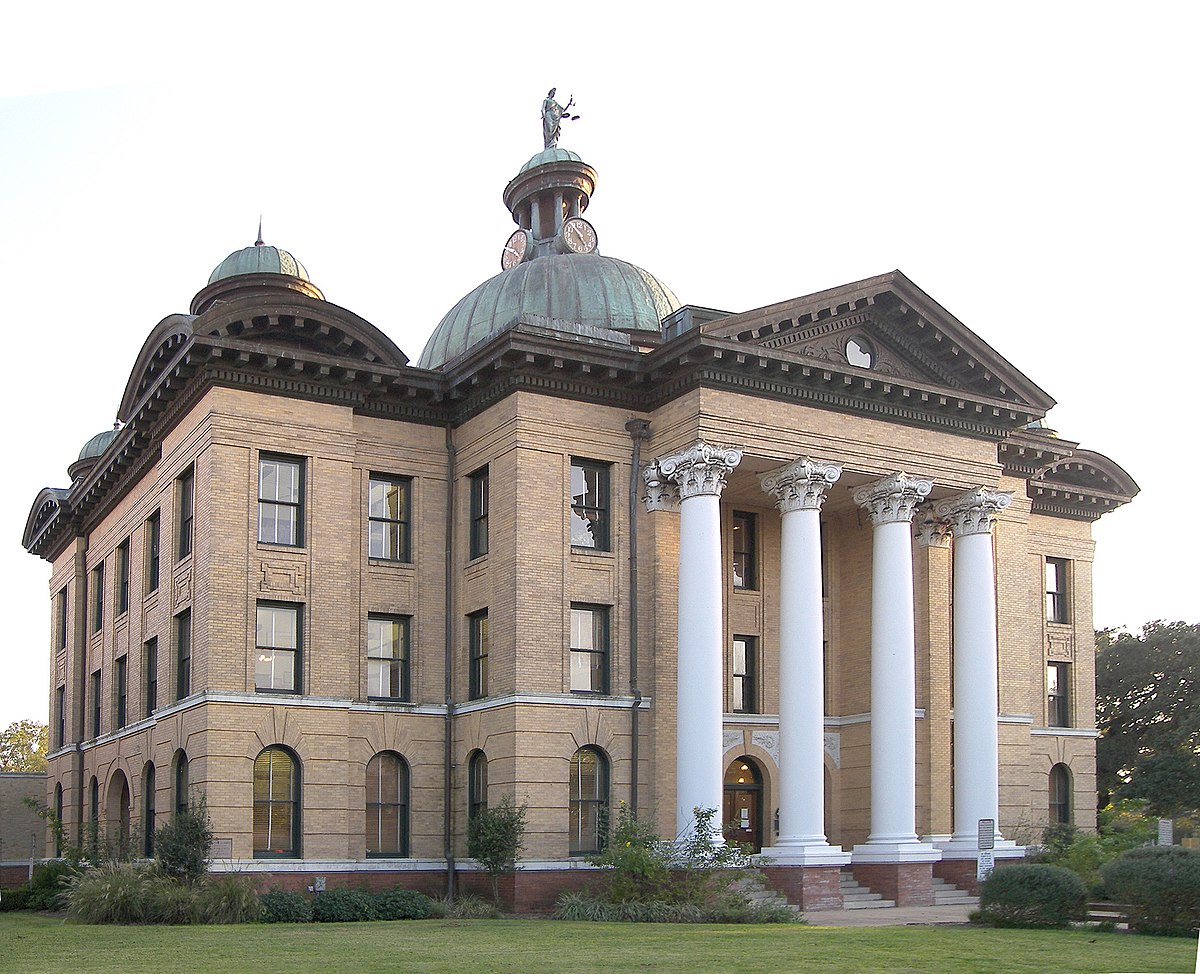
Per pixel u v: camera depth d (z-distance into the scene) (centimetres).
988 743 3316
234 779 2841
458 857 3088
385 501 3228
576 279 4131
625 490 3159
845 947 1872
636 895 2752
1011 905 2250
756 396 3103
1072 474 4203
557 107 4675
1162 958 1702
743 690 3416
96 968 1669
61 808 4366
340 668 3008
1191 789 5675
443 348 4203
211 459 2933
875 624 3256
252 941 2078
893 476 3262
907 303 3303
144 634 3456
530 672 2961
